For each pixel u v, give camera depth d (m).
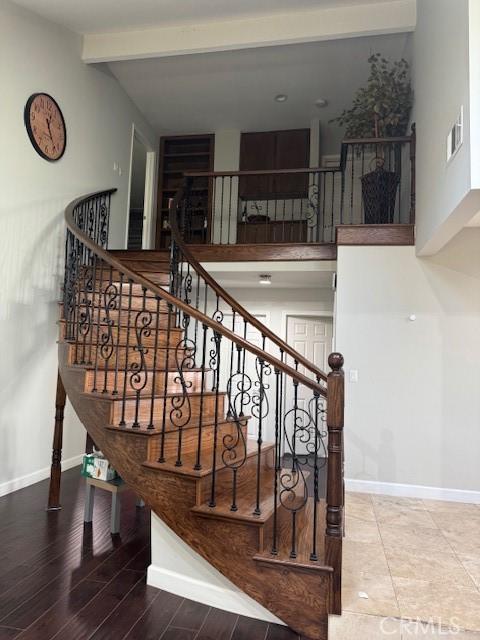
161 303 3.92
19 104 3.89
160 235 6.96
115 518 3.08
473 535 2.91
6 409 3.74
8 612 2.15
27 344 3.97
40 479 4.14
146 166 6.92
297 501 2.60
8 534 3.02
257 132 6.75
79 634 2.01
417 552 2.63
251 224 6.35
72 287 3.27
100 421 2.55
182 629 2.07
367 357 3.88
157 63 5.27
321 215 6.52
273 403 5.88
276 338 3.36
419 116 3.75
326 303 5.88
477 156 2.22
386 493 3.77
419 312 3.84
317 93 5.80
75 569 2.58
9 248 3.76
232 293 6.10
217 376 2.32
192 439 2.69
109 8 4.23
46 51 4.25
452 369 3.76
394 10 4.12
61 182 4.47
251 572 2.08
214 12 4.32
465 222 2.78
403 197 5.06
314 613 1.99
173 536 2.42
